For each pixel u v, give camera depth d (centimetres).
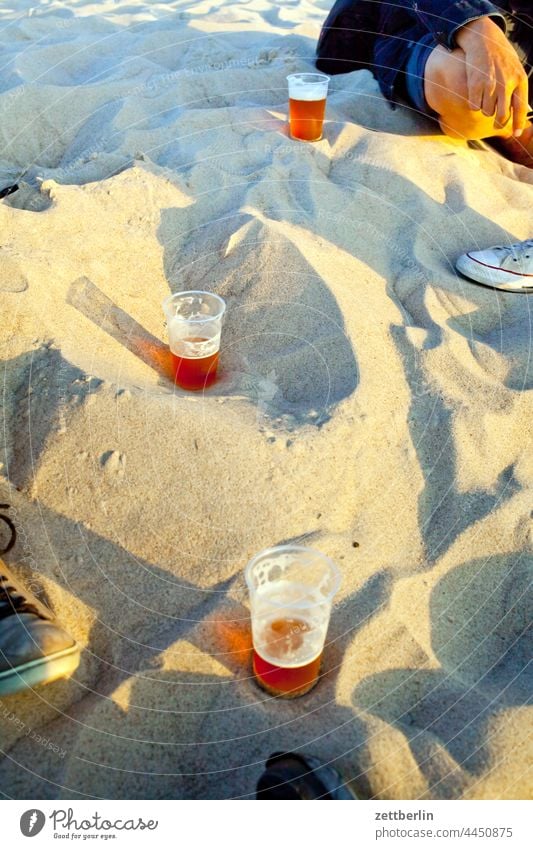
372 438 171
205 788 118
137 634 135
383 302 211
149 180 239
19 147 280
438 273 224
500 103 243
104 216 222
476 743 123
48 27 376
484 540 155
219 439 160
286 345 196
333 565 128
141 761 120
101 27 384
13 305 179
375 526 157
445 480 167
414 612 142
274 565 134
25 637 122
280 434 165
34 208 222
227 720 124
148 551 147
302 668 123
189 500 152
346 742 120
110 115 288
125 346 190
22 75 317
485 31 249
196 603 140
